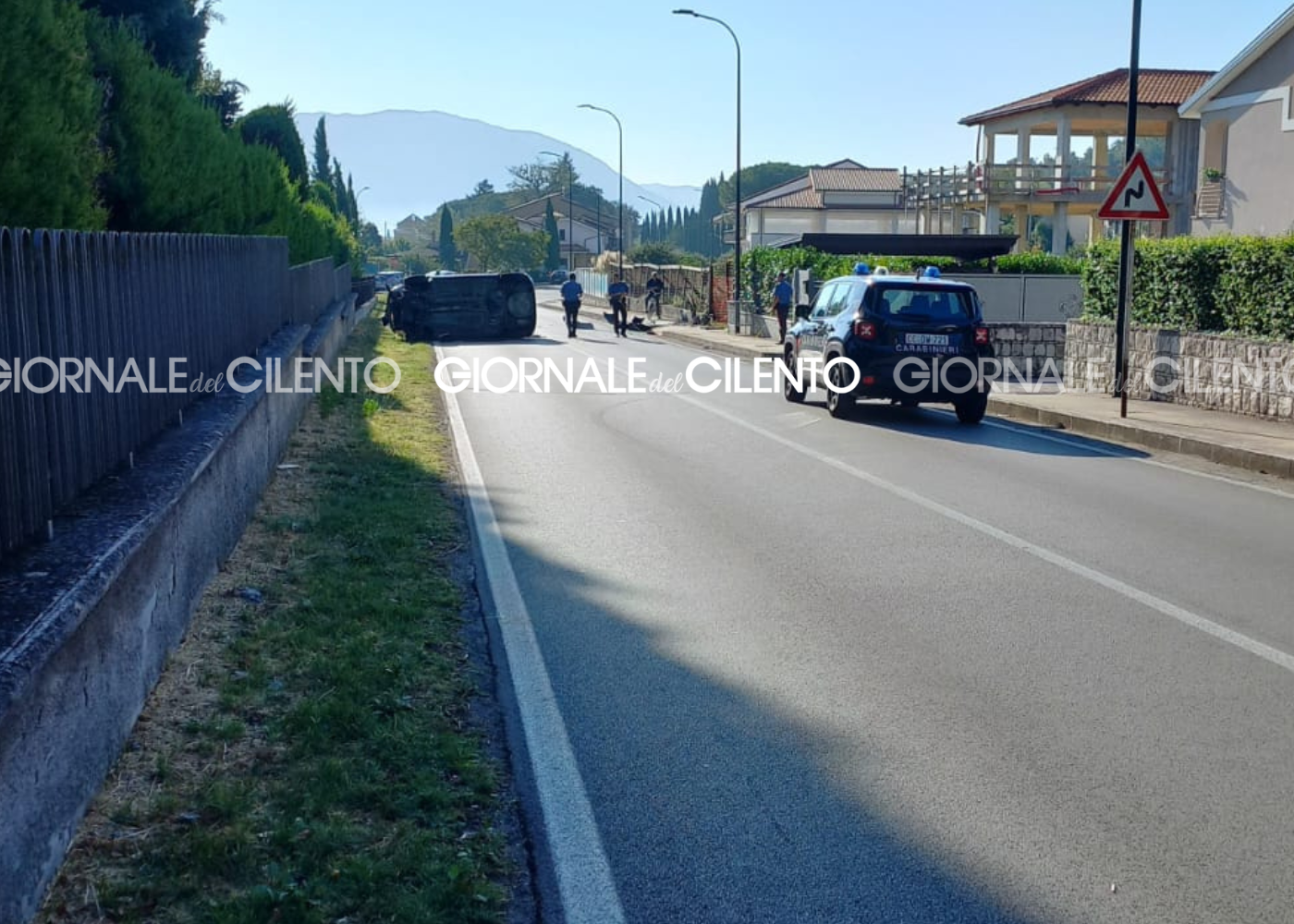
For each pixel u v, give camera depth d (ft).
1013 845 14.35
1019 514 33.37
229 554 26.30
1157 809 15.26
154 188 44.09
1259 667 20.62
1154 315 59.67
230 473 26.63
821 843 14.42
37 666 12.20
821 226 249.34
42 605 13.61
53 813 13.07
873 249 97.09
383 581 25.13
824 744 17.37
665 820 14.99
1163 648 21.66
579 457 42.96
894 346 53.11
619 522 32.14
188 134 48.47
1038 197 144.77
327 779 15.39
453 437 47.96
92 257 20.47
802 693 19.40
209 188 49.21
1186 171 146.72
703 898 13.17
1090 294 66.13
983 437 49.39
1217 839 14.48
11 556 15.61
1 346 15.72
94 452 20.06
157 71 45.78
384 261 467.11
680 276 165.58
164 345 25.73
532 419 54.13
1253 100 101.09
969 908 12.96
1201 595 25.05
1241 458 41.88
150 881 12.93
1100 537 30.53
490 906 12.76
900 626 22.98
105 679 15.40
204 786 15.24
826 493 36.32
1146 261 59.88
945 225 172.04
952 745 17.31
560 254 451.12
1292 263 49.32
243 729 17.06
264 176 62.64
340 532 29.27
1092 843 14.39
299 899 12.48
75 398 19.07
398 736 16.93
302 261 82.94
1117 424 48.91
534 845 14.32
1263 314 51.47
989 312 95.14
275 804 14.80
